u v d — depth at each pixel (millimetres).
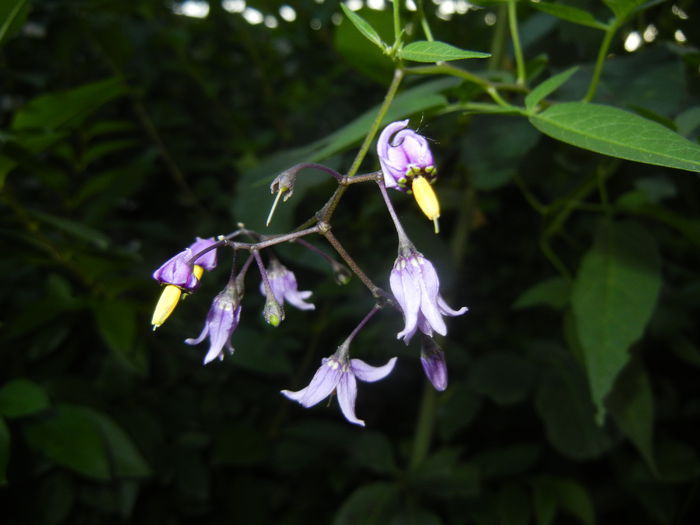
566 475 213
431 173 75
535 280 254
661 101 128
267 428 208
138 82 240
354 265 85
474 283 266
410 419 233
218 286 214
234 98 294
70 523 174
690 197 184
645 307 128
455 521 182
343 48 135
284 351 189
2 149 123
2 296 179
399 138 75
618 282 131
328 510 203
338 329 224
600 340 127
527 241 259
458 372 199
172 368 187
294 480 198
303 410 212
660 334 179
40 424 136
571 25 138
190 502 187
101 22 222
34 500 156
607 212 144
